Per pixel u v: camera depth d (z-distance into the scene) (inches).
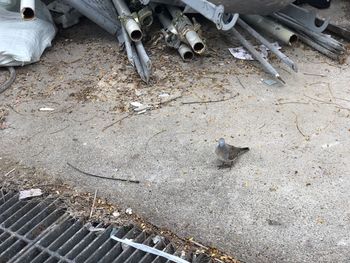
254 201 55.2
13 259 49.6
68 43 86.0
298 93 71.8
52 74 78.1
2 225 53.6
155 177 59.0
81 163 61.5
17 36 79.3
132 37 77.6
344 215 53.1
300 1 93.6
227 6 75.0
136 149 63.1
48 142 64.9
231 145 60.7
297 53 80.9
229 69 77.3
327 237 50.8
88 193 57.3
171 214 54.2
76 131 66.5
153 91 73.1
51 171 60.6
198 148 62.7
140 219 53.7
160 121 67.4
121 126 66.9
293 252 49.4
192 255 49.5
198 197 56.0
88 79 76.5
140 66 76.0
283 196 55.6
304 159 60.4
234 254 49.4
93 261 49.6
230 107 69.4
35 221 54.0
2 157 62.9
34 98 73.0
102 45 84.9
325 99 70.4
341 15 91.1
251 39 83.9
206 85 73.9
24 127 67.6
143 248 50.1
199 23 85.4
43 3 88.5
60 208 55.2
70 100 72.3
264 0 75.5
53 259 49.7
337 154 61.0
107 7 83.7
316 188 56.4
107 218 53.9
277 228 51.9
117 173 59.8
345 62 78.4
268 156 61.0
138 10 84.3
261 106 69.4
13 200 56.9
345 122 66.0
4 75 78.3
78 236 52.2
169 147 63.1
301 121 66.4
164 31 81.3
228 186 57.2
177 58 80.0
